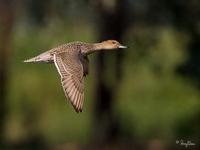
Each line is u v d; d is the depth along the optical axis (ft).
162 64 78.74
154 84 98.22
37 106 95.81
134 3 78.07
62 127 92.84
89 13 79.15
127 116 93.25
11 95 95.55
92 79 89.35
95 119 82.48
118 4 76.84
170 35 78.02
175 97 97.81
